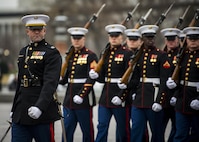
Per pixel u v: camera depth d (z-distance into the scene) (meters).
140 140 24.53
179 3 84.56
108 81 25.48
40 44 19.59
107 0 100.88
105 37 110.69
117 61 25.39
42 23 19.48
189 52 23.77
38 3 136.25
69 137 25.23
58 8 98.12
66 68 25.84
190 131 24.12
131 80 24.98
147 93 24.55
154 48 25.02
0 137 29.62
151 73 24.69
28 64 19.38
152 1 85.62
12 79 78.00
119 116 25.23
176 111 23.66
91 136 25.30
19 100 19.39
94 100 25.41
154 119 24.50
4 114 41.72
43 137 19.28
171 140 26.39
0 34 144.38
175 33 26.27
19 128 19.33
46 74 19.12
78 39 25.52
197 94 23.34
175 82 23.59
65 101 25.33
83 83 25.28
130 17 27.77
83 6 101.31
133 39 26.48
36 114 18.41
